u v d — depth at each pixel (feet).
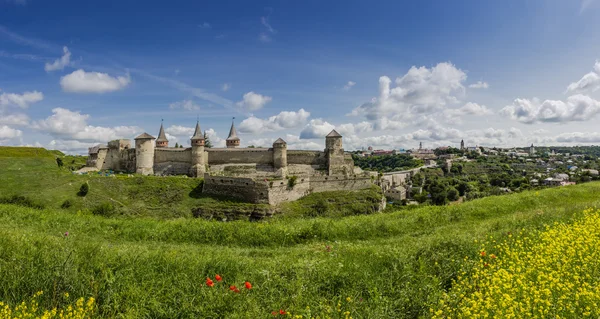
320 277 30.66
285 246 50.88
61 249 33.50
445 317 23.16
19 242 34.35
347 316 22.29
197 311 24.66
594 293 23.76
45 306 24.27
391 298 26.63
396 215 68.13
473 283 26.66
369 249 41.50
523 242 38.01
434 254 35.53
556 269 28.73
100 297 25.85
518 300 23.40
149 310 24.93
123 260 31.78
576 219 47.55
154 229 55.06
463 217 64.23
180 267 31.63
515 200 75.25
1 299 24.31
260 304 25.68
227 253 41.01
